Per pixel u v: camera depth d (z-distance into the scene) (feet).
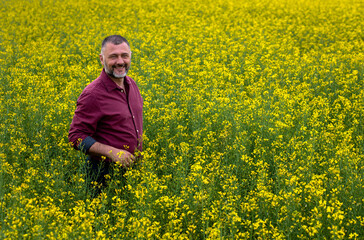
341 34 45.14
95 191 13.80
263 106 21.12
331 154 16.55
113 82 13.67
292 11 61.72
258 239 10.56
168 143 16.81
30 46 39.81
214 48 38.34
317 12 61.98
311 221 11.03
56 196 12.55
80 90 23.98
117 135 13.80
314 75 29.32
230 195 12.23
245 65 32.35
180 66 30.35
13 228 9.79
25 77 26.94
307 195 12.96
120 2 66.95
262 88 25.73
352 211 12.03
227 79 29.27
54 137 17.51
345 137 17.92
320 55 36.78
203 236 11.10
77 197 12.68
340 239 9.95
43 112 20.03
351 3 72.69
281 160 15.42
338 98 24.63
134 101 14.55
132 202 12.48
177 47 40.01
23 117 19.58
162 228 11.60
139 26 48.93
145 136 16.71
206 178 12.71
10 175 13.67
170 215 11.18
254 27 48.34
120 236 10.69
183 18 53.62
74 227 10.49
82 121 13.33
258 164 14.47
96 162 13.99
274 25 52.26
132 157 13.39
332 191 12.99
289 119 19.45
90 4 67.92
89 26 49.34
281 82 28.40
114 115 13.57
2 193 11.87
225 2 69.97
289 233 10.87
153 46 37.37
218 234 10.12
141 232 10.25
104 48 13.39
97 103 13.33
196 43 37.68
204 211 11.85
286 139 18.44
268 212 12.09
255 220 11.53
